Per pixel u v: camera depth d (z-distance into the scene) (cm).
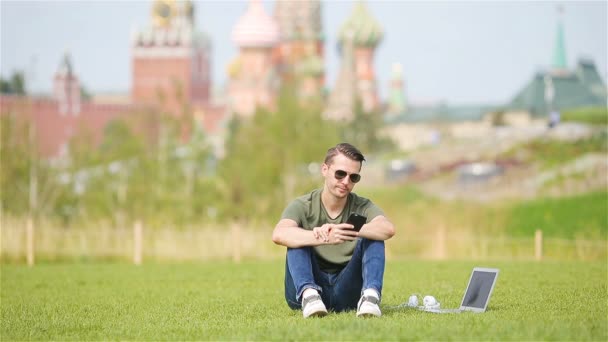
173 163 7644
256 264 3531
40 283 2508
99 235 4306
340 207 1352
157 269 3158
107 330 1353
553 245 4381
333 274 1362
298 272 1298
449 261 3562
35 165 6644
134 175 7188
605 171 8781
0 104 7369
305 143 7869
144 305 1778
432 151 13062
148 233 4412
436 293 1881
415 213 5478
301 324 1214
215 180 7756
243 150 7956
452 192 9394
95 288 2308
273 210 7294
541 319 1270
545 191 8294
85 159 7481
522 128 13338
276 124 7944
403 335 1098
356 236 1275
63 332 1356
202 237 4353
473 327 1163
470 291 1454
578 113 13225
